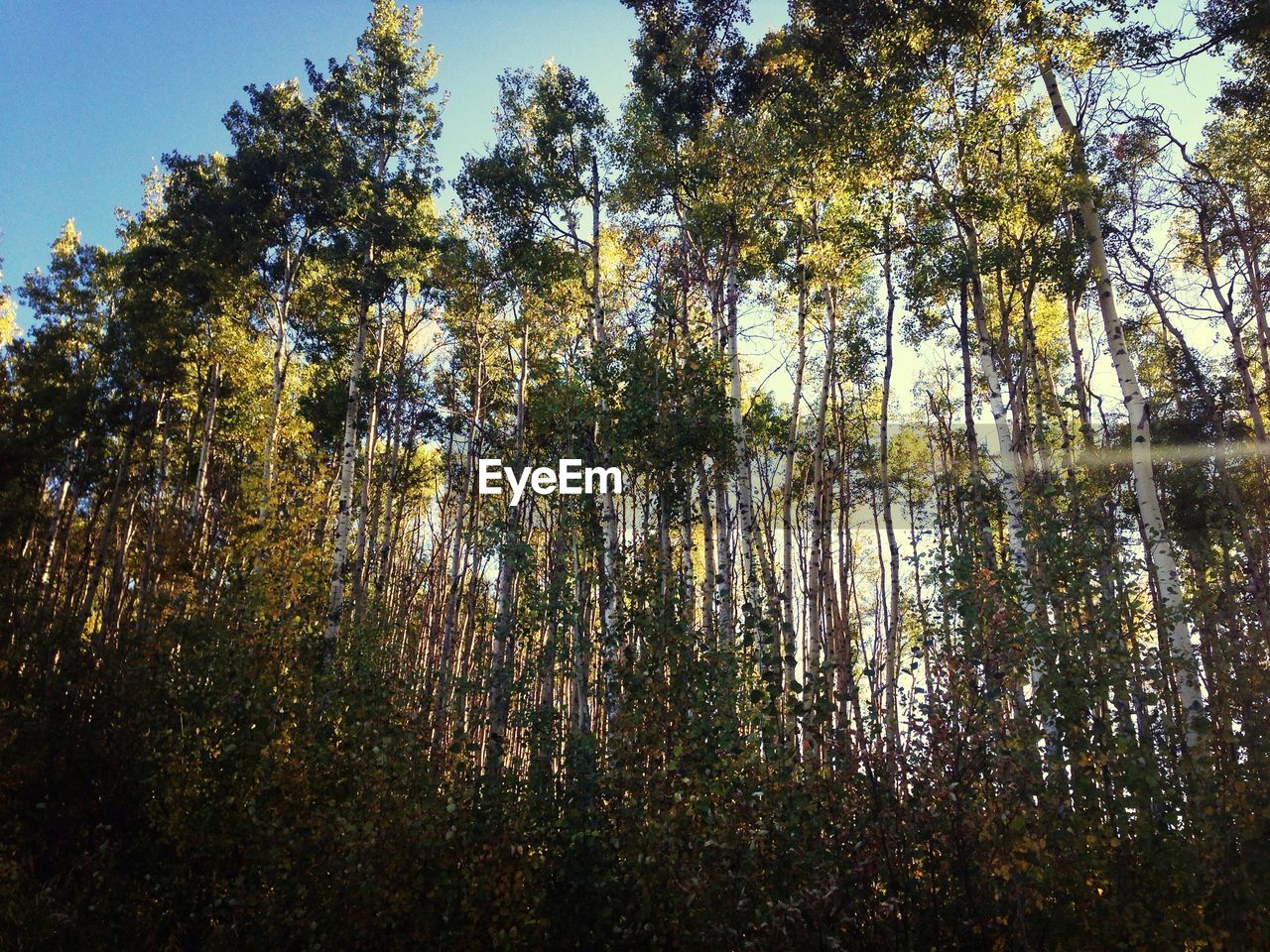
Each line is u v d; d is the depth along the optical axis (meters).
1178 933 6.65
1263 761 6.88
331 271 20.23
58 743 12.41
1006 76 12.88
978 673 7.74
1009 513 10.25
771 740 8.12
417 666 15.60
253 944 9.20
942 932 7.07
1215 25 11.74
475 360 22.02
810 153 14.36
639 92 17.19
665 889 8.11
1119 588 7.87
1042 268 12.83
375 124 20.16
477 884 8.89
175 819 10.59
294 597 12.94
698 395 12.07
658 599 9.70
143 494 23.45
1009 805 7.10
